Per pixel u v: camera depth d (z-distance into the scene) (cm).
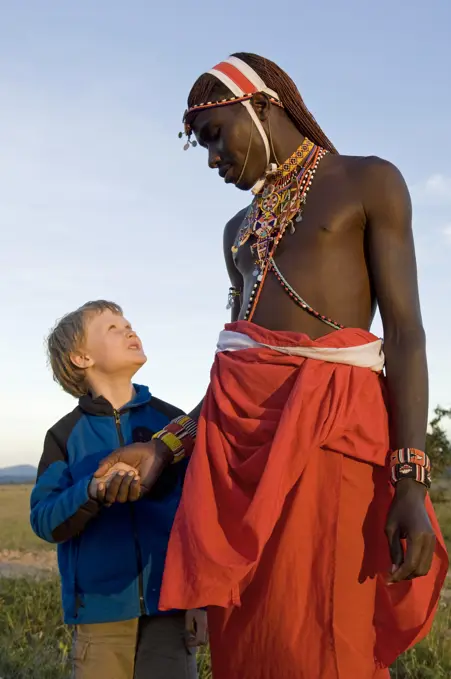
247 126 267
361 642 231
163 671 303
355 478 235
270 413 236
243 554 223
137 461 278
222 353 256
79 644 308
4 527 1538
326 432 229
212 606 247
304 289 254
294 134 274
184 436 279
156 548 307
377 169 257
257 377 241
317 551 229
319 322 252
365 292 257
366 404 238
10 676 464
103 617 301
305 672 224
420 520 224
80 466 318
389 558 238
